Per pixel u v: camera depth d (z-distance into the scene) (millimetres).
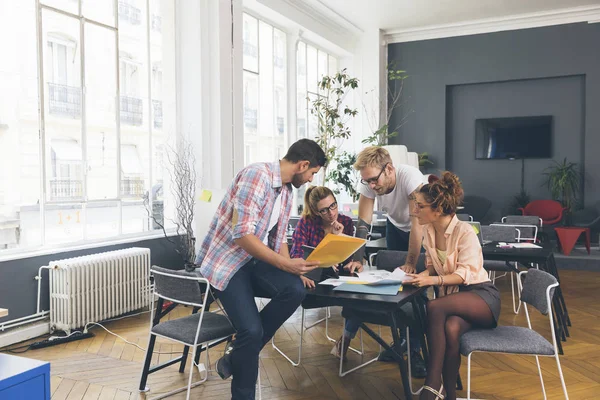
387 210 3812
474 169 10062
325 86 8594
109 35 5305
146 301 5234
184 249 5555
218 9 5945
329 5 8531
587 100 9039
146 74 5770
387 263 3676
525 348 2557
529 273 2887
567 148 9398
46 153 4688
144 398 3193
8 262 4281
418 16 9180
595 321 4996
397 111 10297
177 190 5871
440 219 2947
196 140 5945
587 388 3346
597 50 8922
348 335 3592
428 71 10047
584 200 9188
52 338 4309
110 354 4043
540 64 9281
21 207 4488
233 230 2566
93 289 4637
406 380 2721
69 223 4922
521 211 9359
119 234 5449
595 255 8094
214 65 6004
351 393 3262
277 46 8094
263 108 7762
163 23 5957
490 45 9586
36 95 4594
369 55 9977
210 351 4098
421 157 9852
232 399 2635
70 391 3316
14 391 1927
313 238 3658
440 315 2688
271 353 4023
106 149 5285
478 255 2908
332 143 10109
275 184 2641
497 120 9758
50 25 4703
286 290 2631
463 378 3510
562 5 8664
